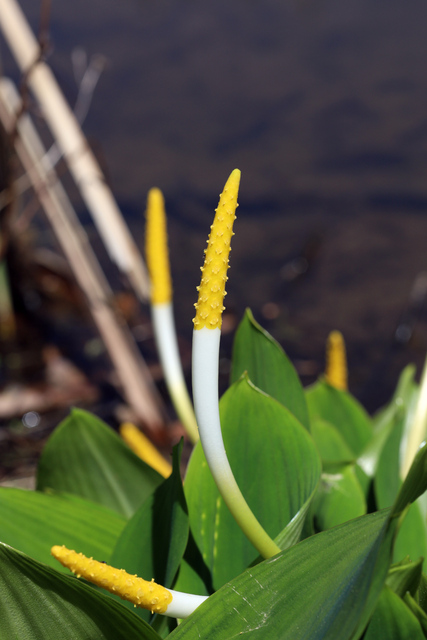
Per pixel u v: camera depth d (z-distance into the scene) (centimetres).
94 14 912
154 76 787
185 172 569
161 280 88
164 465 95
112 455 91
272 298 374
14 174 182
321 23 925
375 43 855
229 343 281
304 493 81
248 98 731
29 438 225
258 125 671
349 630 72
